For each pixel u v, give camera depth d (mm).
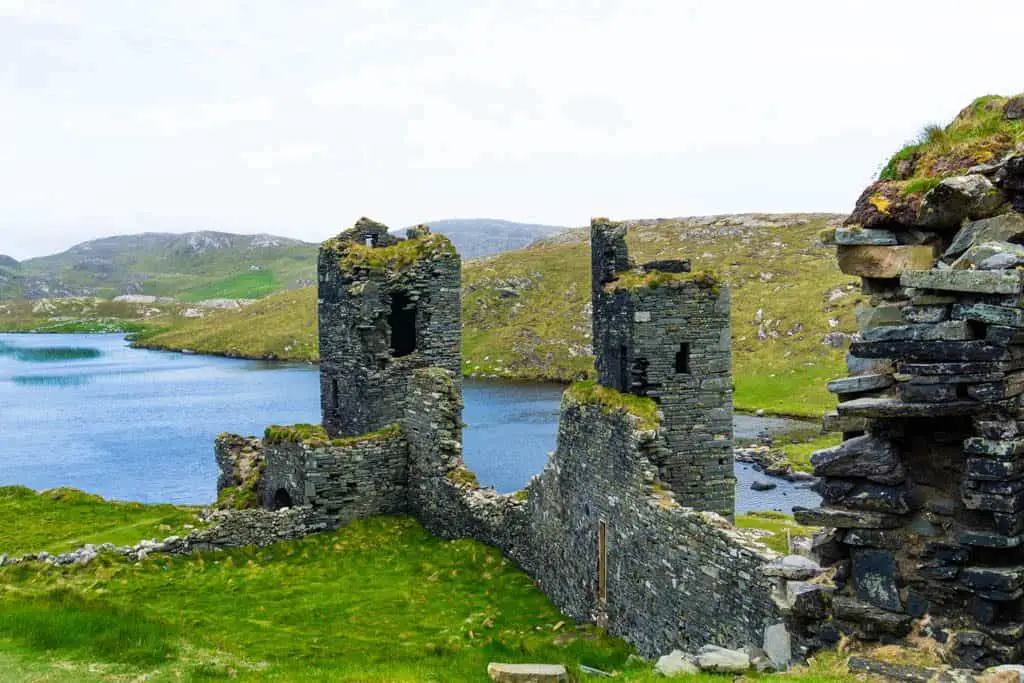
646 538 19859
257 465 40594
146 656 17453
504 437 83062
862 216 12836
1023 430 11180
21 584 26359
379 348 37781
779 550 20391
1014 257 10969
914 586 11938
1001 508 11055
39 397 130625
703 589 17094
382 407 37719
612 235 26812
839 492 12586
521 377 137125
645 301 24500
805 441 72562
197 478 69750
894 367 12344
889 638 12047
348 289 37719
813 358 104812
